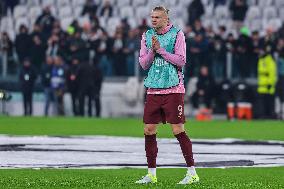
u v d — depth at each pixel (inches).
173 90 1004.6
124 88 3004.4
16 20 3447.3
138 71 3019.2
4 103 3075.8
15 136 1887.3
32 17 3444.9
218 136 1995.6
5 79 3088.1
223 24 3275.1
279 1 3280.0
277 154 1472.7
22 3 3479.3
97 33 3038.9
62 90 2979.8
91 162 1289.4
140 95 2989.7
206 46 2935.5
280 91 2910.9
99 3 3398.1
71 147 1567.4
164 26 1007.0
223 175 1125.7
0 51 3117.6
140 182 992.9
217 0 3314.5
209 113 2839.6
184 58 1000.2
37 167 1202.6
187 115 2933.1
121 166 1234.6
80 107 2957.7
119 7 3373.5
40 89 3083.2
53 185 933.8
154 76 1007.6
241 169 1218.0
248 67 2942.9
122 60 3019.2
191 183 985.5
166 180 1042.7
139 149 1535.4
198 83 2893.7
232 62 2950.3
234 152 1507.1
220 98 2891.2
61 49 2979.8
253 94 2886.3
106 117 2915.8
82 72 2923.2
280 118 2903.5
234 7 3211.1
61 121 2581.2
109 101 3036.4
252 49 2933.1
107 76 3038.9
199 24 2972.4
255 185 949.2
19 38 3061.0
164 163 1291.8
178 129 1005.2
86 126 2337.6
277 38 2989.7
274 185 958.4
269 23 3250.5
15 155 1392.7
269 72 2854.3
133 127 2309.3
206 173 1155.3
